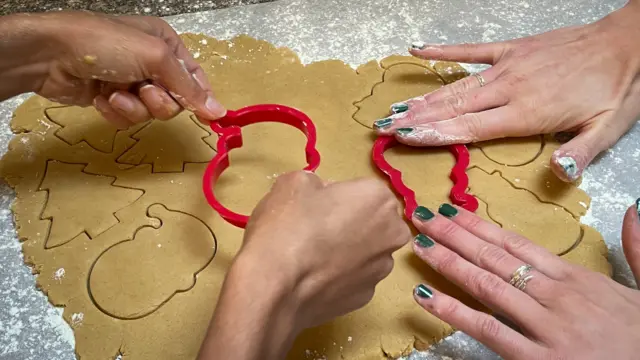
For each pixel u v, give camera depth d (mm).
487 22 1067
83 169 824
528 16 1081
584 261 739
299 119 794
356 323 682
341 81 930
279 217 514
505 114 841
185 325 678
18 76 727
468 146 856
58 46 686
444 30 1049
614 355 580
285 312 491
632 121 870
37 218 775
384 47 1013
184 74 709
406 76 950
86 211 776
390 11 1075
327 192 548
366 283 582
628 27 894
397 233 576
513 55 896
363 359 661
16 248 763
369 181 569
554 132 869
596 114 840
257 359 455
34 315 701
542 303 632
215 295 700
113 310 688
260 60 954
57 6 1076
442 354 681
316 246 503
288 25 1040
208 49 968
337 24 1045
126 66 687
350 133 863
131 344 663
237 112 792
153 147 845
